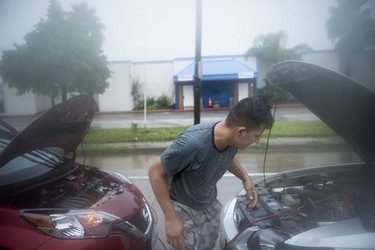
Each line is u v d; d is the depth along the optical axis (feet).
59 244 8.18
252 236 7.00
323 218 7.41
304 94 8.29
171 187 7.55
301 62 7.29
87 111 10.43
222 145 6.69
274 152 27.25
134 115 71.72
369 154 8.70
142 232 9.77
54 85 63.52
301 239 6.18
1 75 62.34
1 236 8.12
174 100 86.84
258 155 26.35
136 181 20.68
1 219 8.39
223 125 6.68
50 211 8.75
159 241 11.10
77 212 8.89
